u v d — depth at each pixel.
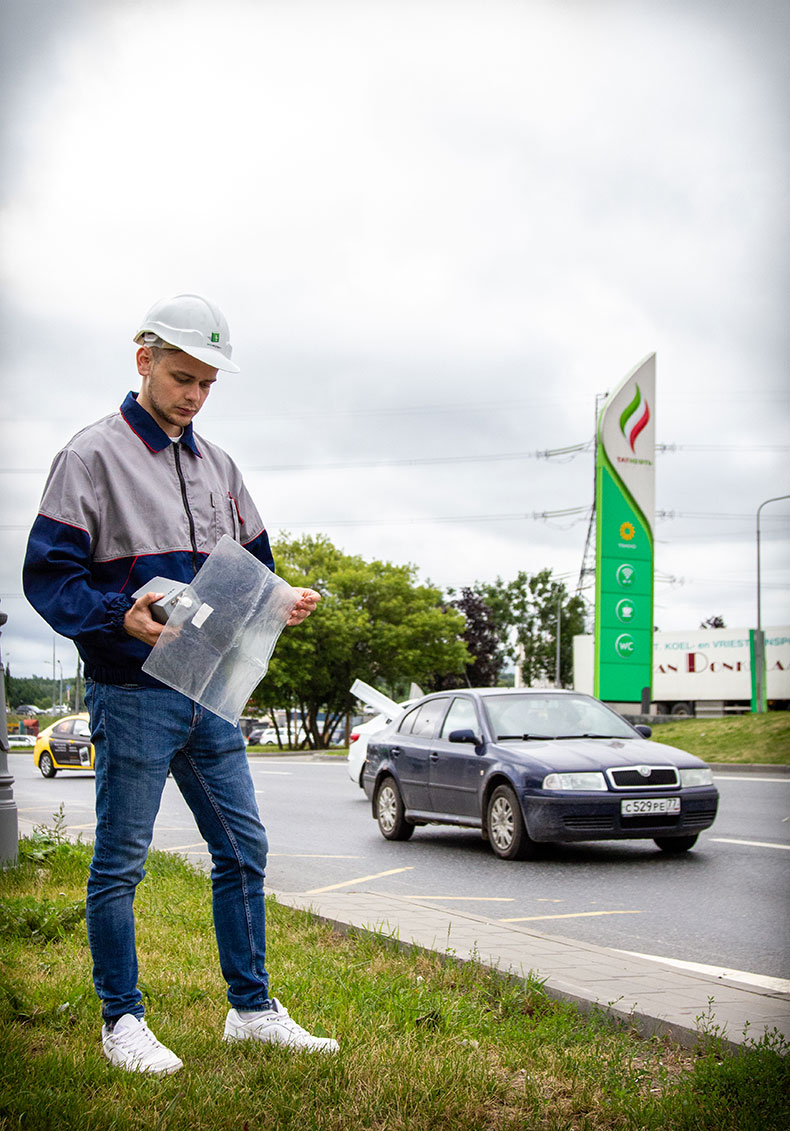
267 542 4.16
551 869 9.81
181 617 3.41
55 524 3.55
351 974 4.88
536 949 5.61
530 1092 3.42
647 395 38.31
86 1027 3.91
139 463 3.72
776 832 12.27
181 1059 3.59
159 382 3.73
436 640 48.34
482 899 8.25
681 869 9.77
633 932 7.07
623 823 10.08
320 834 12.75
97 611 3.44
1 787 8.03
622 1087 3.54
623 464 37.97
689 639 57.16
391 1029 4.05
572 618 81.31
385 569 48.47
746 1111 3.28
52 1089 3.25
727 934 7.01
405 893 8.51
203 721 3.73
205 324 3.70
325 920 6.35
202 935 5.90
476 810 10.84
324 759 37.00
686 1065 3.91
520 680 81.69
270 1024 3.75
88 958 5.09
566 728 11.37
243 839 3.81
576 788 10.00
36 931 5.62
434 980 4.91
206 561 3.51
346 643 46.66
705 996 4.65
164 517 3.72
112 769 3.59
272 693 46.53
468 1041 3.94
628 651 37.56
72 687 103.75
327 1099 3.28
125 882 3.62
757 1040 3.92
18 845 8.36
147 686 3.58
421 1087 3.36
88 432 3.72
